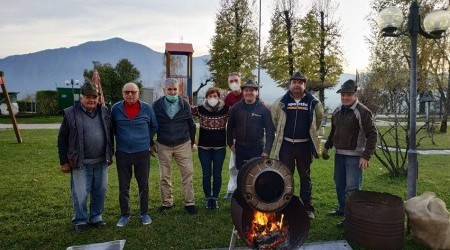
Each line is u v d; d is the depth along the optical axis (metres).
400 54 14.05
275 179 3.23
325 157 5.11
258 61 27.62
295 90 4.58
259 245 3.30
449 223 3.75
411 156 4.37
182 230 4.45
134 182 6.86
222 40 27.30
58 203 5.54
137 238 4.23
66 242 4.13
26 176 7.34
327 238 4.18
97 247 3.74
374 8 17.27
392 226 3.74
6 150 10.95
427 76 17.64
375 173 7.77
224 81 26.91
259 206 3.21
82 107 4.36
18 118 27.89
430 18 4.26
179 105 4.99
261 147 4.92
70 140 4.28
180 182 6.91
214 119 5.12
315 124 4.66
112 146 4.60
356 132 4.51
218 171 5.24
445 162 9.46
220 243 4.08
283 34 28.17
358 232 3.91
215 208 5.27
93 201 4.59
